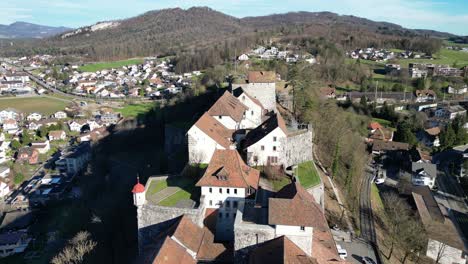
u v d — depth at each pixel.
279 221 55.69
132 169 129.00
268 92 112.56
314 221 55.06
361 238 82.38
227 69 179.12
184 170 82.81
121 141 156.00
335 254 61.12
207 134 83.31
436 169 137.62
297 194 58.88
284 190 63.94
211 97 133.00
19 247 110.38
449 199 122.69
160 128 146.00
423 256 89.81
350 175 105.62
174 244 55.22
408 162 140.62
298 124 100.44
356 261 73.50
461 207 117.88
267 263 51.50
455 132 164.38
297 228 55.69
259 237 56.91
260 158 82.62
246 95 101.94
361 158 125.56
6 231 121.69
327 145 113.44
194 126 83.25
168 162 108.12
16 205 140.38
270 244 55.34
